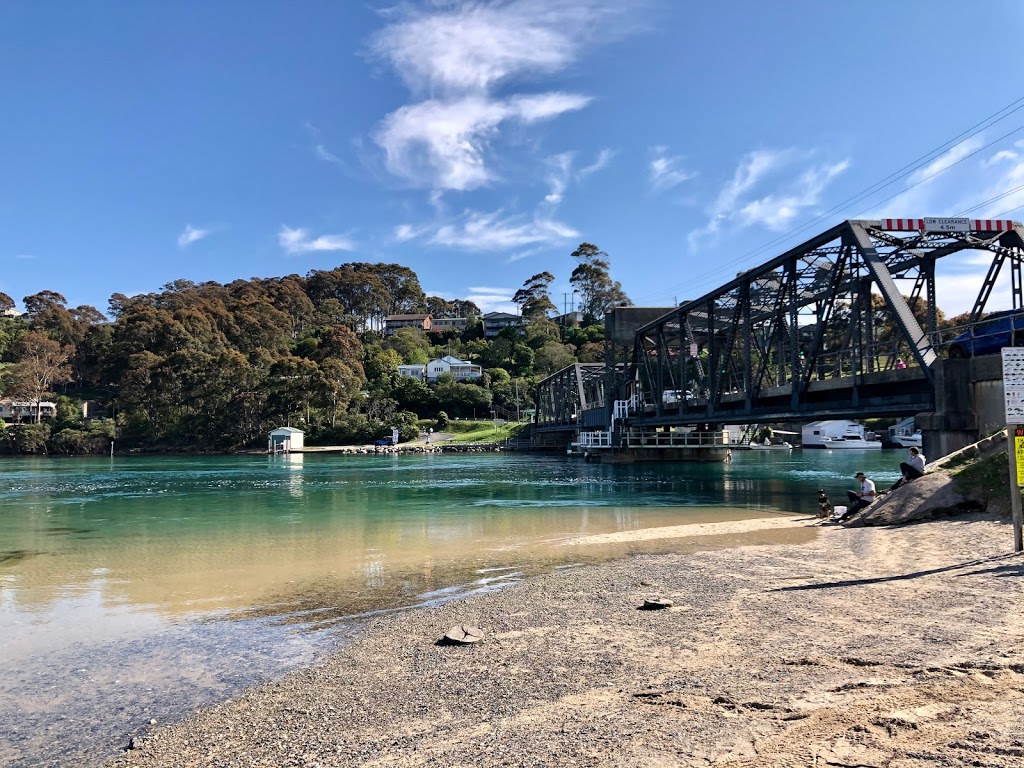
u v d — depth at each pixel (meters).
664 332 68.62
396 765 6.35
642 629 10.84
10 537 24.20
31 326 188.00
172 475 64.50
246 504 36.12
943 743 5.56
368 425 136.25
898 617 10.23
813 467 66.31
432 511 31.81
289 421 135.38
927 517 20.08
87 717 8.28
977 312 30.92
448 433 143.12
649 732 6.49
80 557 19.88
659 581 14.75
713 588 13.74
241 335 173.12
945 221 29.91
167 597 14.69
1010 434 13.95
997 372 24.72
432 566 17.98
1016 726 5.80
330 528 25.98
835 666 8.10
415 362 188.25
